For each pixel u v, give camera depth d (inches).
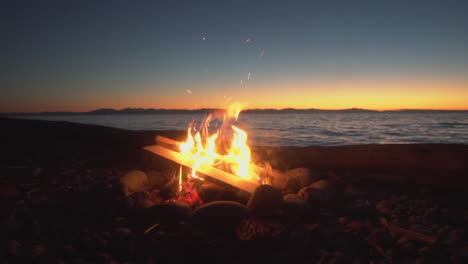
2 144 274.2
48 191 155.2
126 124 1668.3
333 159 190.5
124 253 96.2
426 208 135.9
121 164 219.6
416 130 944.9
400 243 106.1
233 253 98.9
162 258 94.7
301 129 1065.5
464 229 115.6
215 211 114.3
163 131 286.7
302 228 118.1
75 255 94.8
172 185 152.7
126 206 126.6
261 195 123.6
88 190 146.2
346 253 101.3
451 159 160.9
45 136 295.7
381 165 174.2
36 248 94.4
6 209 122.3
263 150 220.2
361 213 134.3
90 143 278.4
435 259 97.0
